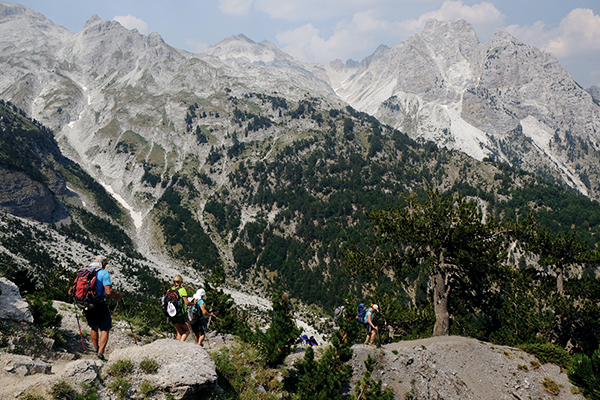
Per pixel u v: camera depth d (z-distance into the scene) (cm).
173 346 1298
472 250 3622
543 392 2645
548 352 2934
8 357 1000
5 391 880
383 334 3944
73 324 1650
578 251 3588
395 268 3988
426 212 3775
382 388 2216
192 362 1239
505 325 3712
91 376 1043
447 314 3631
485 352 2862
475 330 3991
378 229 3988
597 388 1753
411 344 2766
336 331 1934
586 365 1808
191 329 1639
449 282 3862
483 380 2631
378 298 3966
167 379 1146
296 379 1869
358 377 2184
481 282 3972
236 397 1463
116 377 1107
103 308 1242
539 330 3625
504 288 3909
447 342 2830
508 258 3856
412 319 3931
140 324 2030
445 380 2489
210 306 2603
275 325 1934
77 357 1316
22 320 1212
